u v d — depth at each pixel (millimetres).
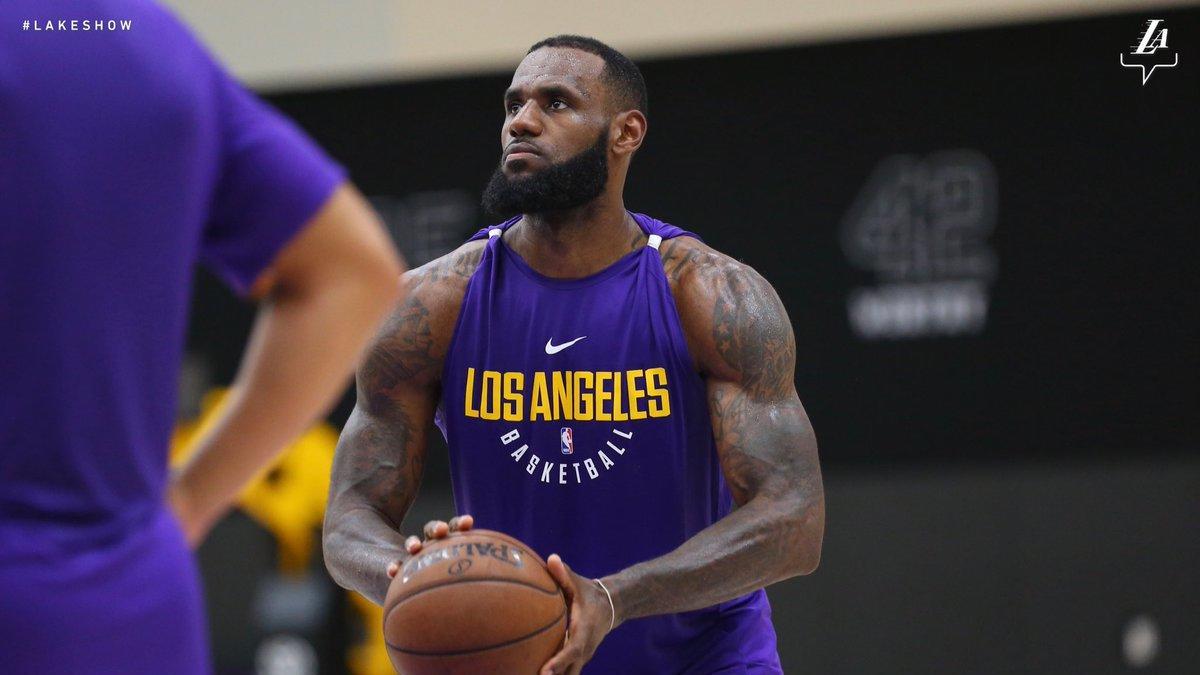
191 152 3615
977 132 16016
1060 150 15797
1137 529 15828
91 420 3469
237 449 3836
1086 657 16000
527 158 7488
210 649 17688
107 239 3461
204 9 18766
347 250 3867
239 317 18438
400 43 18094
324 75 18312
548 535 7715
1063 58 15766
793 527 7273
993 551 16188
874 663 16531
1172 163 15500
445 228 17938
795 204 16578
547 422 7680
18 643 3336
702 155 16844
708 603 7184
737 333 7504
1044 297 15859
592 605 6707
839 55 16422
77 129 3424
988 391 16062
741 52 16734
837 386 16484
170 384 3682
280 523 17594
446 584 6414
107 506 3523
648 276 7750
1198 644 15711
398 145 18172
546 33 17516
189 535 3840
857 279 16406
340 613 17484
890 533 16453
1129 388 15672
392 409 7945
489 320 7793
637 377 7625
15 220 3336
